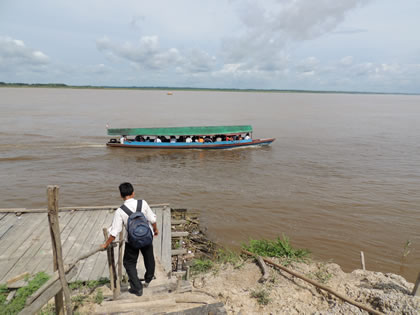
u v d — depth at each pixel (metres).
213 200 15.91
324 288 5.75
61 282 3.70
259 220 13.65
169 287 5.36
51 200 3.42
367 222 13.51
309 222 13.47
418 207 15.17
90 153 25.58
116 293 5.04
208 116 59.06
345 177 20.05
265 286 6.15
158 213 10.64
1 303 5.41
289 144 31.19
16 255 7.43
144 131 27.44
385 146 30.50
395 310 4.85
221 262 7.95
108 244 4.72
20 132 34.09
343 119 59.41
